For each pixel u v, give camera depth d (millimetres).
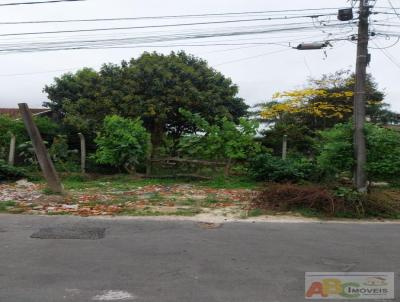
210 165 15320
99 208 9727
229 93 19516
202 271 5684
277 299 4812
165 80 17500
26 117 11094
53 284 5121
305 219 9328
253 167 14617
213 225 8391
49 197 10773
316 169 13281
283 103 21109
